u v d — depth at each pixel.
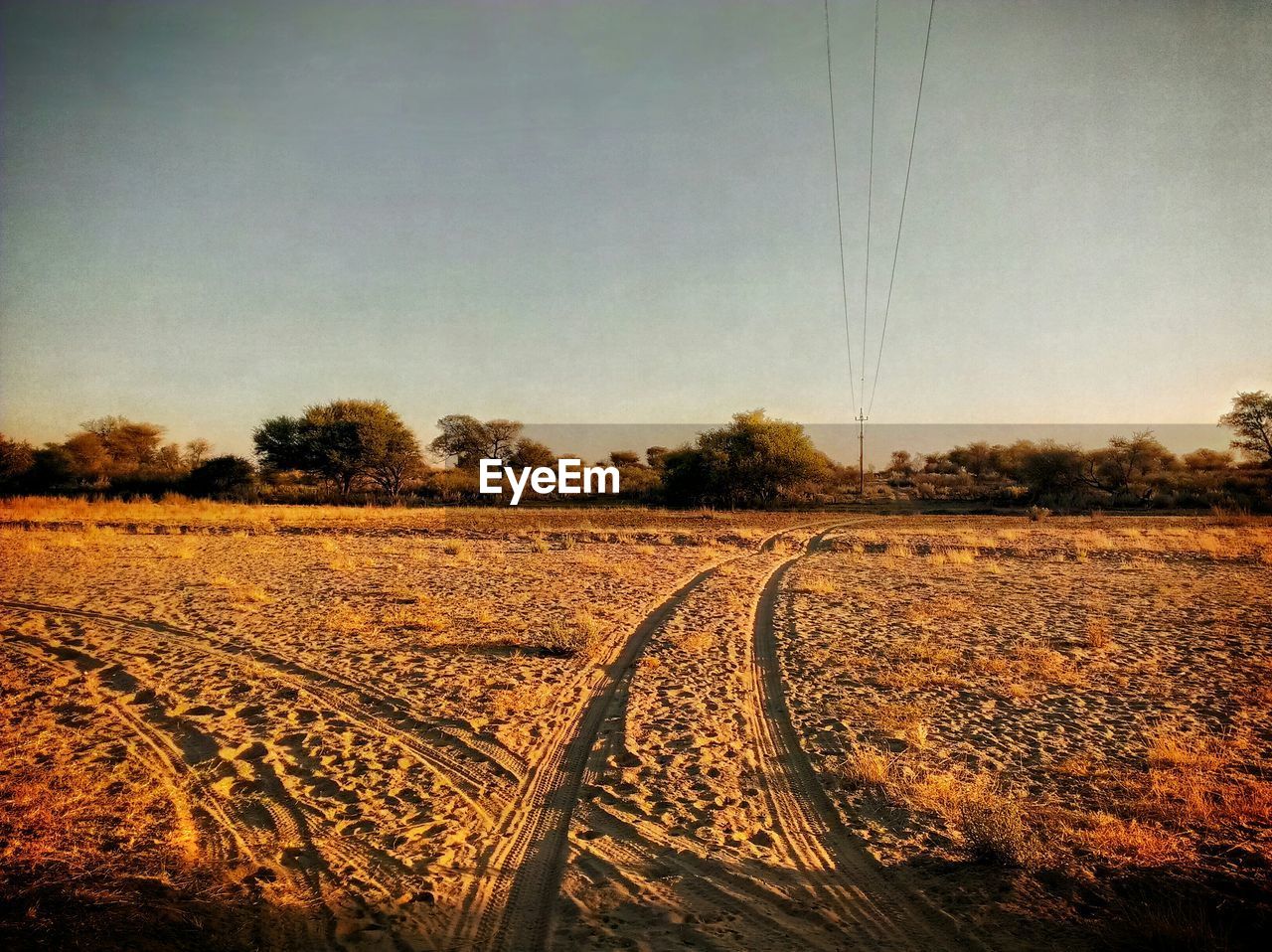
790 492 55.38
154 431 79.25
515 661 9.85
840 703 8.21
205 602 13.46
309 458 57.91
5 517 32.34
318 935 4.04
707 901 4.44
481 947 3.96
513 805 5.81
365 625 11.73
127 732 7.11
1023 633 11.57
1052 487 52.03
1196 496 47.97
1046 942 3.97
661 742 7.09
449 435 76.88
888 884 4.62
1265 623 12.32
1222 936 3.94
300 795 5.86
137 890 4.39
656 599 14.59
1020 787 6.00
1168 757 6.47
